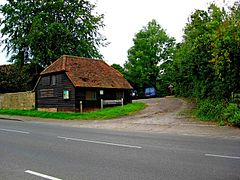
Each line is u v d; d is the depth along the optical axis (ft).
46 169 25.73
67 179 22.44
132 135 49.19
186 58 94.84
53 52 140.77
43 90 118.73
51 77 115.44
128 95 124.77
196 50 83.56
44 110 117.70
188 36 96.48
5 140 44.80
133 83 195.72
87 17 153.38
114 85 117.19
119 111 92.32
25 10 143.84
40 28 136.67
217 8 80.84
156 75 193.88
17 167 26.68
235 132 49.67
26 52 147.64
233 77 66.85
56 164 27.61
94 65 122.83
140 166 26.16
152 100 140.56
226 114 59.62
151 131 55.72
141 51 191.01
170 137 45.96
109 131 56.54
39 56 140.46
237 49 64.49
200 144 38.11
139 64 190.29
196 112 77.10
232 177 22.11
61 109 110.32
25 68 147.02
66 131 56.95
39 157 31.12
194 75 89.92
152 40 192.13
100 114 89.92
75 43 150.00
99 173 23.99
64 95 108.47
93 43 156.97
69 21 148.05
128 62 196.44
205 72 79.87
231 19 67.77
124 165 26.66
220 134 48.21
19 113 110.63
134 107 100.94
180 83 139.64
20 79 148.56
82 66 117.08
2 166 27.17
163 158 29.45
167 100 133.39
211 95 78.13
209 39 76.28
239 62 65.62
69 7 147.74
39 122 82.17
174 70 141.49
